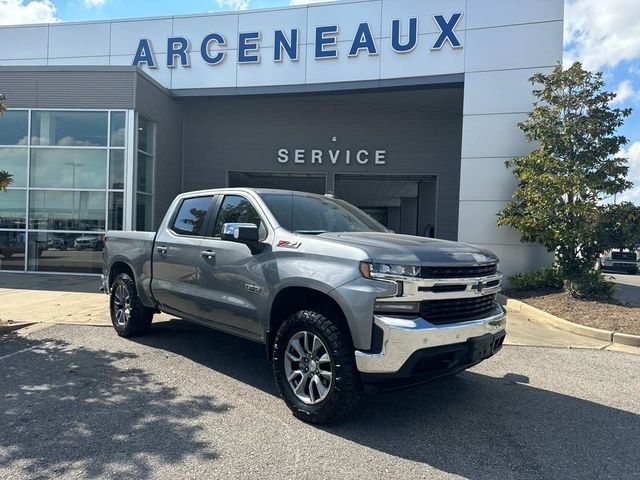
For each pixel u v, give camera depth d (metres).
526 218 10.98
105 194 13.64
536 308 9.54
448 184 16.67
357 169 16.92
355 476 3.27
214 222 5.41
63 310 8.68
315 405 4.03
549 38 12.77
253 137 17.11
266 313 4.48
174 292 5.70
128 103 13.44
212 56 15.40
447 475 3.32
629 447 3.82
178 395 4.68
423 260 3.87
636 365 6.20
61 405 4.38
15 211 14.03
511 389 5.15
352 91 14.69
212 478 3.19
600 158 10.55
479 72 13.18
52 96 13.66
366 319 3.73
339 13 14.52
